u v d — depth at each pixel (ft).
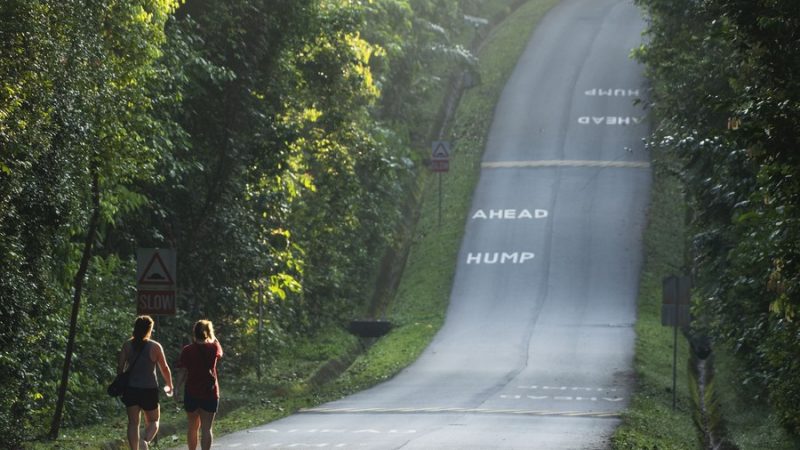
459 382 323.16
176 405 250.78
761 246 204.85
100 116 192.24
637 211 512.22
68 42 182.29
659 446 219.00
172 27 265.75
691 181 296.51
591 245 484.74
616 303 435.94
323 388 323.16
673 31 293.23
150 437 174.60
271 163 303.27
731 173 250.16
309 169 371.35
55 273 222.89
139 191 274.57
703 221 288.30
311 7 304.50
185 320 288.92
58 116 180.65
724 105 163.84
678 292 292.40
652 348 374.22
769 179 156.35
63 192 185.37
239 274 303.68
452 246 493.36
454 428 236.22
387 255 496.23
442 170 522.06
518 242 490.90
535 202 526.98
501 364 352.69
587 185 539.29
